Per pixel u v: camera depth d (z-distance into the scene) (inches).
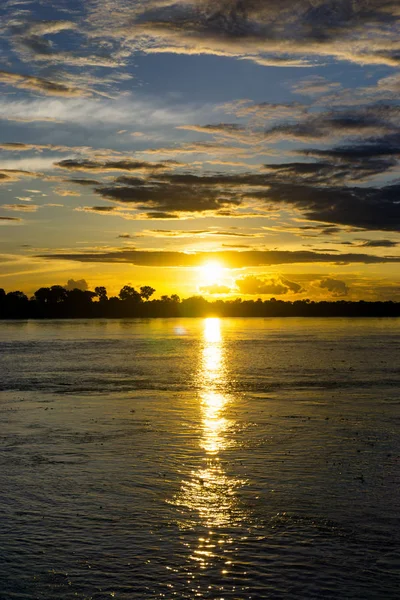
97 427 1401.3
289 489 951.0
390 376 2415.1
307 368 2783.0
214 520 833.5
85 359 3339.1
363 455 1144.2
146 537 781.9
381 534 785.6
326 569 700.7
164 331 7760.8
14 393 1967.3
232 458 1127.0
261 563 714.8
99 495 928.3
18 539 776.3
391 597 645.3
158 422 1460.4
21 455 1151.0
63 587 666.8
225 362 3144.7
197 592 657.6
